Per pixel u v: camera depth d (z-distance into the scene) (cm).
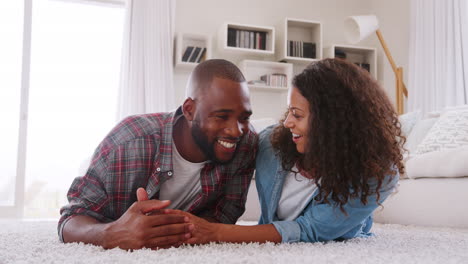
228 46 442
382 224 225
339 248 105
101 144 121
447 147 245
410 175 223
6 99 406
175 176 124
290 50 464
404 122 309
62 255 89
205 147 112
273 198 129
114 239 99
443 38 382
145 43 423
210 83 106
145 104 419
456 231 175
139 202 102
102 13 471
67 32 470
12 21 413
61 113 473
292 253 94
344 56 482
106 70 472
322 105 111
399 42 463
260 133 142
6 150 402
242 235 108
